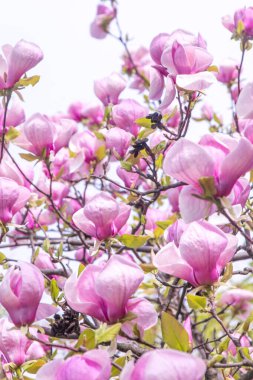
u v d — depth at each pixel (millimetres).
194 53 1987
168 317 1745
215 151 1722
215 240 1759
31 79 2100
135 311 1760
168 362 1561
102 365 1623
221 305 2342
